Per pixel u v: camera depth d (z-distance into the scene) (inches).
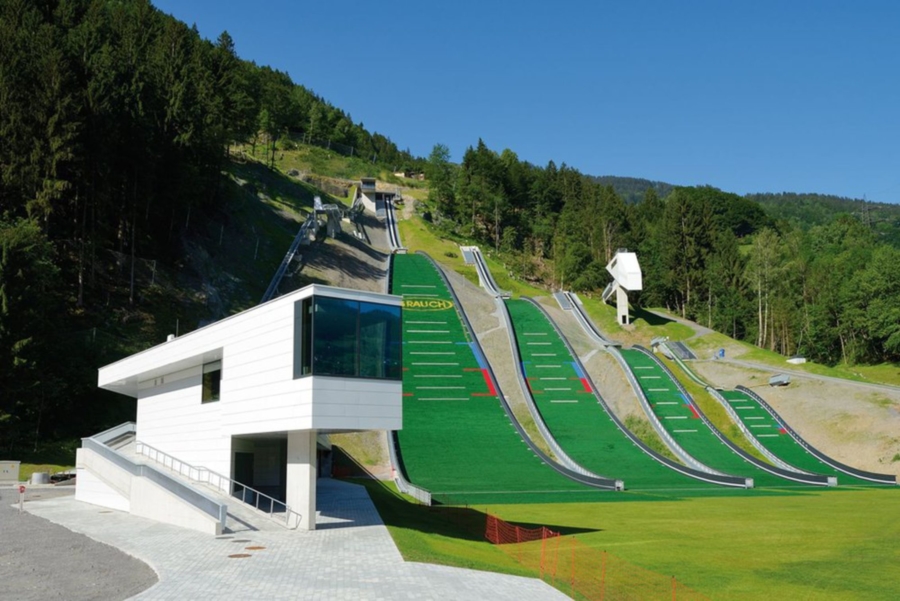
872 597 885.8
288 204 5000.0
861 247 6008.9
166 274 3021.7
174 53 3563.0
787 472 2349.9
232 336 1425.9
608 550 1162.0
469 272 4845.0
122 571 856.9
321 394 1183.6
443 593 761.6
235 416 1402.6
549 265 6186.0
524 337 3531.0
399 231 5753.0
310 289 1203.9
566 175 7559.1
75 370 2277.3
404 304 3811.5
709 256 5669.3
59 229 2787.9
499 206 6446.9
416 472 2209.6
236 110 4099.4
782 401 3036.4
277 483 1593.3
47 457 2135.8
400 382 1275.8
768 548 1189.7
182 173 3088.1
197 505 1205.1
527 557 1089.4
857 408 2851.9
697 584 938.7
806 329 5083.7
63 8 3440.0
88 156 2667.3
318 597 728.3
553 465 2311.8
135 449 1899.6
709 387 3134.8
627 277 4133.9
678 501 1845.5
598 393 2982.3
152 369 1692.9
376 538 1103.6
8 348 2106.3
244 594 737.6
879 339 4618.6
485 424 2630.4
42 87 2608.3
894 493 2044.8
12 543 1058.1
